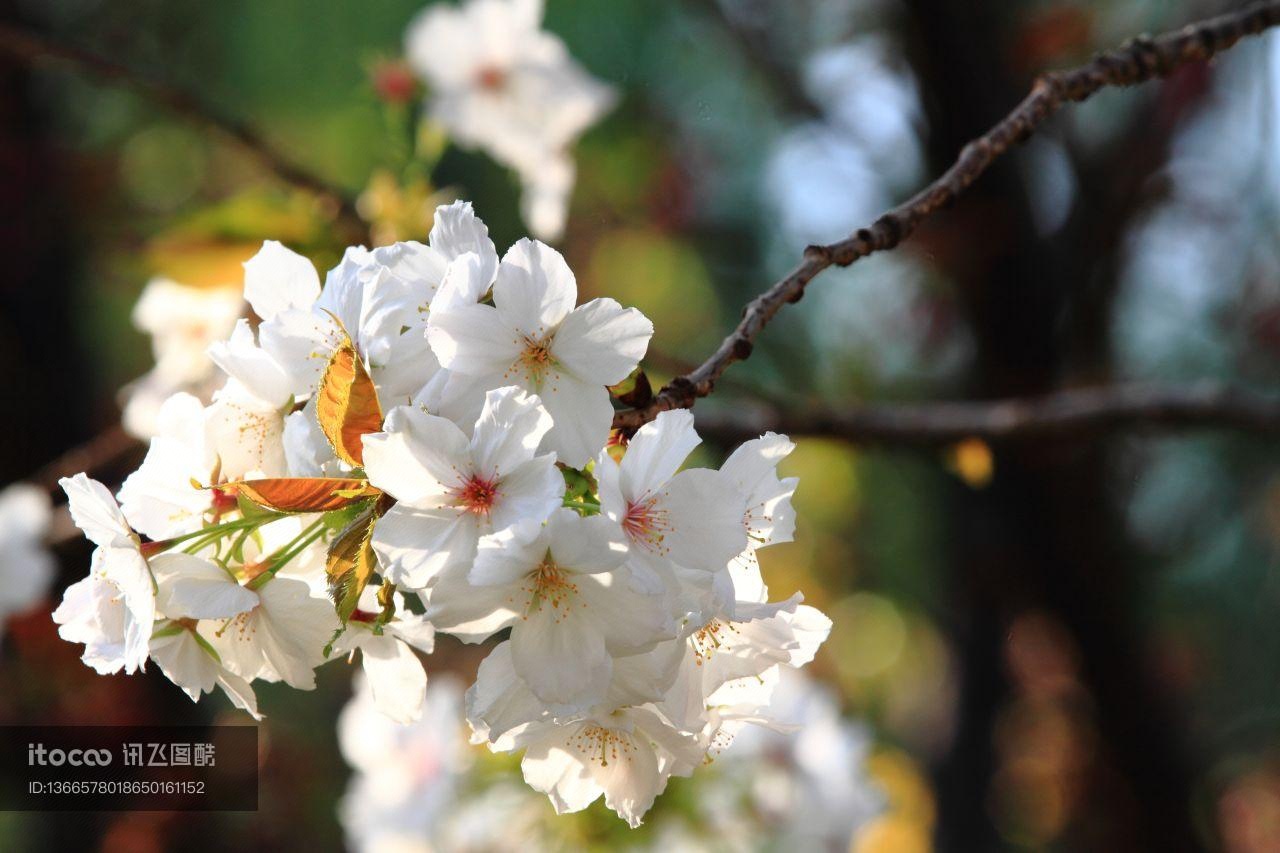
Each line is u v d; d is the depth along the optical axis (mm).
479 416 1585
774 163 7914
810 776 4113
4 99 6195
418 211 3512
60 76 6625
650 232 7414
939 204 1968
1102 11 5027
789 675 4395
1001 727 8656
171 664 1681
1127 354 7043
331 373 1546
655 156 7461
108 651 1649
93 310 7445
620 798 1798
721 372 1692
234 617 1683
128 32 7059
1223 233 6430
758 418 3246
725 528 1593
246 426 1694
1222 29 2264
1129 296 6672
